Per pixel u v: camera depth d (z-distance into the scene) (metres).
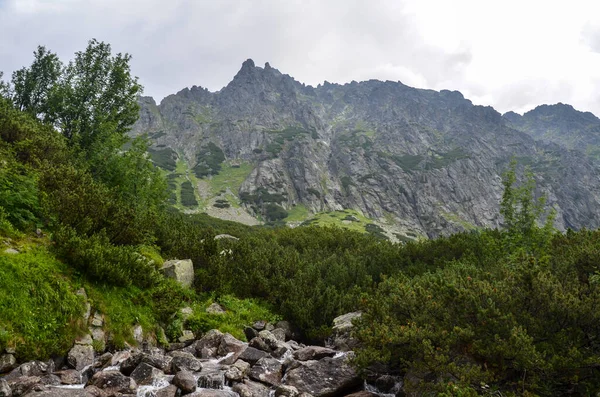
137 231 13.76
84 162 19.55
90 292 10.16
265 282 17.08
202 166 169.25
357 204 153.50
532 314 8.10
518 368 7.11
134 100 27.91
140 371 8.62
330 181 164.25
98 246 10.99
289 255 21.75
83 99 26.05
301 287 17.16
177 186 139.50
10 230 10.15
